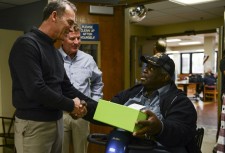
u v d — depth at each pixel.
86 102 1.53
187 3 5.08
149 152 1.20
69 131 2.18
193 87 10.15
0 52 3.79
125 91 1.63
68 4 1.45
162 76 1.43
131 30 7.40
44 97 1.27
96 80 2.40
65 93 1.62
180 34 7.29
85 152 2.26
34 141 1.39
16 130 1.44
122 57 3.30
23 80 1.28
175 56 15.76
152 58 1.45
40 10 3.73
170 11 5.76
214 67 10.12
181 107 1.32
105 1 3.35
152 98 1.45
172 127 1.18
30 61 1.28
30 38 1.33
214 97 9.74
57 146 1.53
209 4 5.18
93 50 3.11
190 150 1.37
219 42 4.25
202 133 1.56
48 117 1.41
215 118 6.37
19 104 1.39
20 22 4.12
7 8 4.32
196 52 15.03
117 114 1.11
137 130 1.06
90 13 3.08
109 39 3.20
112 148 1.18
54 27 1.41
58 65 1.49
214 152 3.62
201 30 6.91
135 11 3.48
